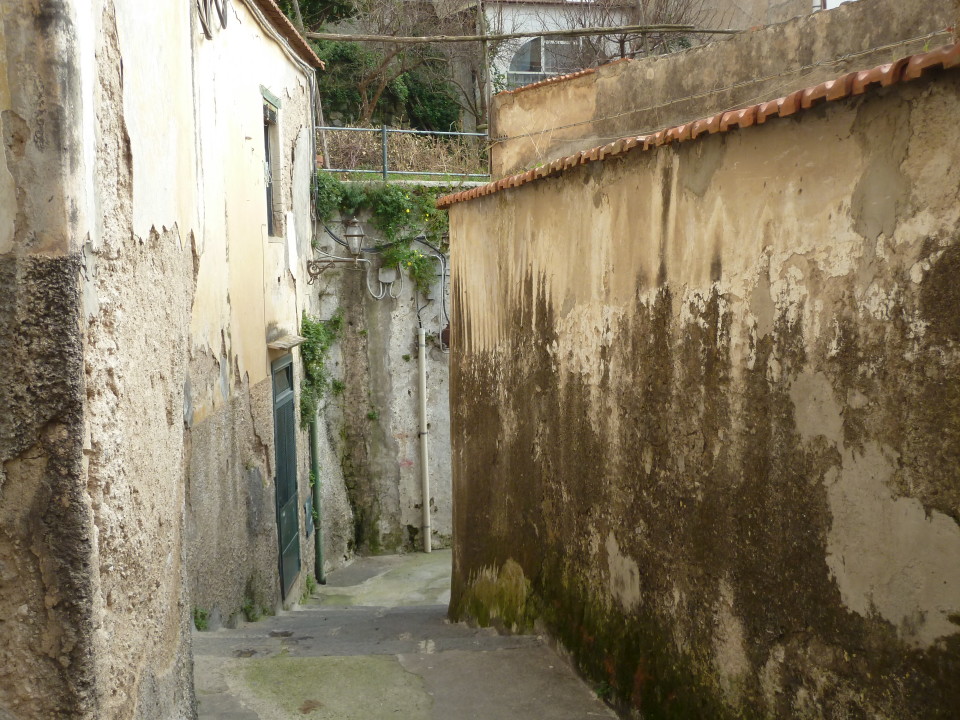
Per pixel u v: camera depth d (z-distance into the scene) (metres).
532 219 6.19
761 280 3.65
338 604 10.92
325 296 12.77
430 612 9.08
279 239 9.88
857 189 3.12
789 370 3.49
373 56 19.72
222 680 5.33
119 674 2.99
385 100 20.16
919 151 2.86
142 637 3.25
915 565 2.89
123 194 3.16
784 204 3.51
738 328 3.81
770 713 3.61
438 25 20.03
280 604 9.11
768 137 3.59
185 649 4.07
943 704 2.79
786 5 13.80
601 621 5.18
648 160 4.55
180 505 4.05
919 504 2.87
